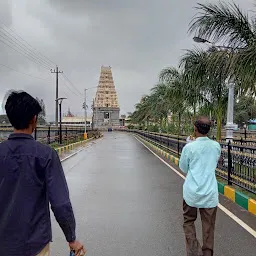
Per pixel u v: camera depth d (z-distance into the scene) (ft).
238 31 31.24
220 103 44.06
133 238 17.22
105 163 52.21
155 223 19.84
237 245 16.26
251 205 22.36
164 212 22.36
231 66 27.35
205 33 32.42
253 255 15.03
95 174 39.88
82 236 17.53
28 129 7.72
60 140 87.76
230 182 28.66
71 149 85.15
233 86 39.65
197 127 14.38
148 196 27.40
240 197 24.38
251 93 28.53
